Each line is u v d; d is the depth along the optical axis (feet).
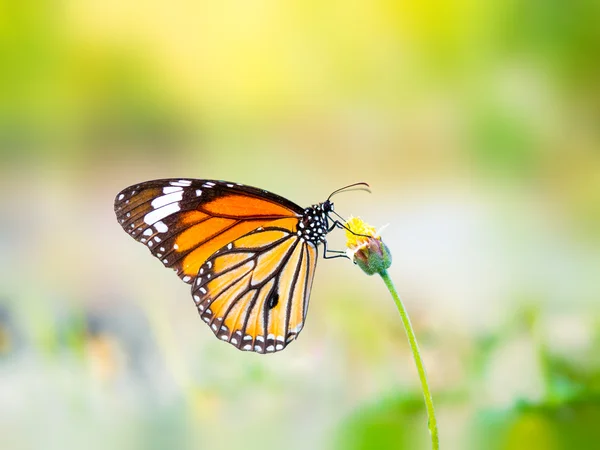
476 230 3.13
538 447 2.42
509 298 2.69
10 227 3.68
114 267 2.98
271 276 2.44
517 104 4.25
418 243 3.14
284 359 2.63
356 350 2.63
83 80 6.07
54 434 2.53
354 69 5.53
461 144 4.44
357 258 2.30
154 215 2.42
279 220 2.44
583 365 2.46
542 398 2.43
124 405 2.57
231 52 6.08
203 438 2.52
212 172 5.20
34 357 2.67
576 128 4.09
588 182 3.55
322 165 5.00
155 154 5.81
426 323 2.67
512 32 4.35
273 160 5.19
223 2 6.05
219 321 2.44
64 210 4.12
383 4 5.34
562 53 4.19
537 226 2.99
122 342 2.70
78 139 5.82
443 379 2.51
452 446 2.44
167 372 2.63
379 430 2.47
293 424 2.51
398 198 3.99
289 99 5.78
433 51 5.03
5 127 5.78
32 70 6.07
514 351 2.49
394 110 5.13
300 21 5.87
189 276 2.44
